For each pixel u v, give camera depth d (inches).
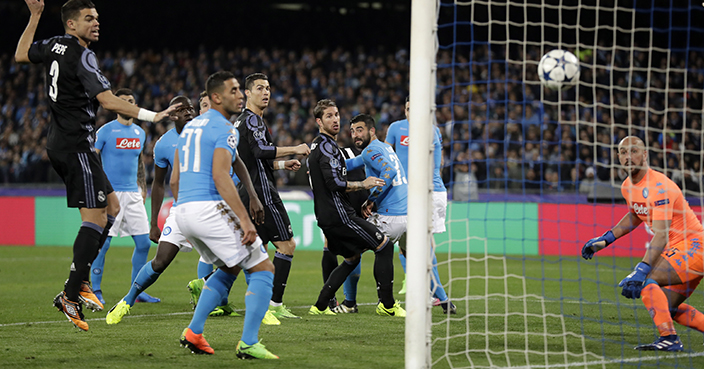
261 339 578.2
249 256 490.3
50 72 559.8
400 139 840.9
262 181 676.7
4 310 753.0
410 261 446.0
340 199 702.5
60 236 1872.5
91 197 573.6
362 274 1202.0
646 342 573.9
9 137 2357.3
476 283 1055.0
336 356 508.7
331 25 2859.3
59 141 567.8
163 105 2613.2
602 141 2158.0
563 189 1955.0
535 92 2397.9
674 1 2422.5
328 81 2615.7
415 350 442.0
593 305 811.4
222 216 476.1
